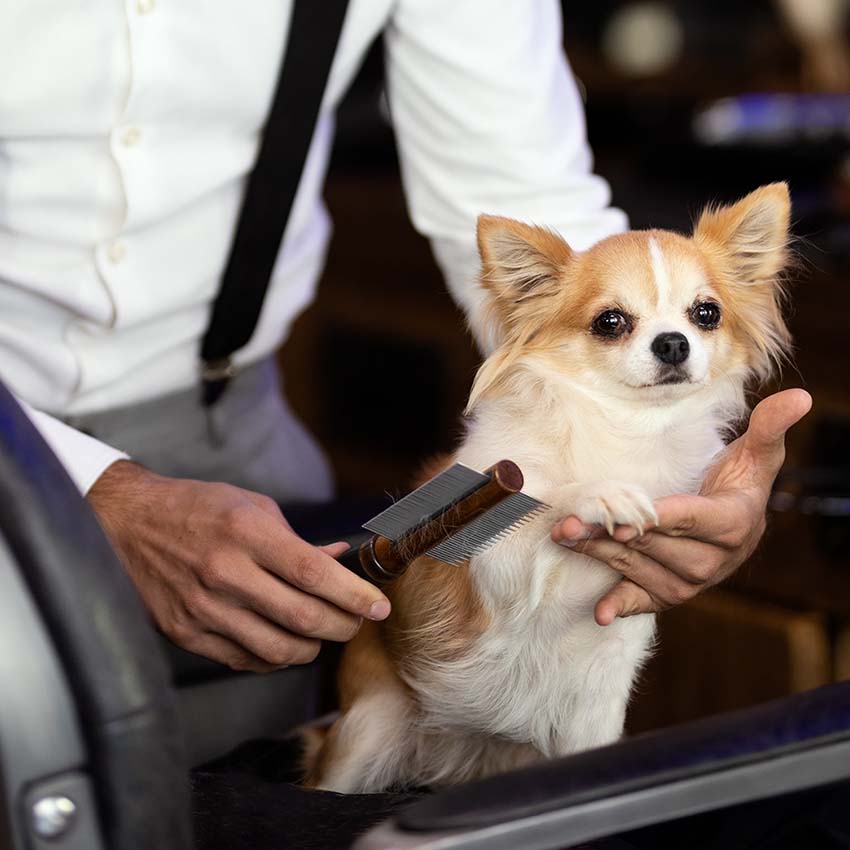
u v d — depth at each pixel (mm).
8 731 565
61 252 1197
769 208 1163
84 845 583
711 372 1134
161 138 1178
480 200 1292
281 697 1327
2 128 1126
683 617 1692
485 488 769
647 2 2977
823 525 1645
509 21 1257
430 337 2594
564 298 1128
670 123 2605
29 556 579
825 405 1839
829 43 2607
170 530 938
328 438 2922
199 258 1256
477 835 600
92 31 1104
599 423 1089
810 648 1608
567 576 1017
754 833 769
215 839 789
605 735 1064
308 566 877
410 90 1295
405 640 1075
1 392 628
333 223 2748
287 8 1176
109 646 583
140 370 1300
